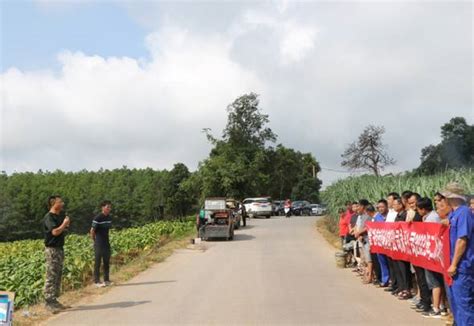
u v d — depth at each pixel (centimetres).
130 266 1741
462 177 1573
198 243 2533
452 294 791
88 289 1322
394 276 1192
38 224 9369
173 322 929
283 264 1733
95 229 1380
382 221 1251
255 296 1163
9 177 12050
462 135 3155
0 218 8825
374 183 2433
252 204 4775
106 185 12175
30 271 1462
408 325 880
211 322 921
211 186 5353
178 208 6694
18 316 1013
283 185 9325
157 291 1263
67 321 966
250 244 2452
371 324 890
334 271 1566
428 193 1634
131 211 10281
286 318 941
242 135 6062
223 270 1606
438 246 888
